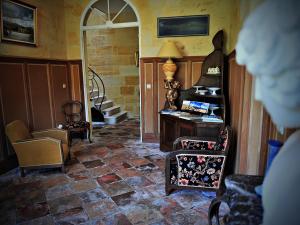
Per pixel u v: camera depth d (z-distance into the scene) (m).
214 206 1.55
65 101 4.57
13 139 2.98
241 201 1.19
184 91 4.07
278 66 0.60
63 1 4.41
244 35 0.66
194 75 4.09
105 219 2.16
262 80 0.66
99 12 4.51
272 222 0.69
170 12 4.01
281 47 0.59
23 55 3.54
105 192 2.65
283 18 0.59
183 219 2.14
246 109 2.19
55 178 3.02
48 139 3.00
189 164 2.39
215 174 2.36
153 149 4.11
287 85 0.60
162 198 2.51
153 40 4.16
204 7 3.87
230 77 3.34
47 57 4.06
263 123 1.75
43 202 2.46
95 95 6.56
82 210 2.31
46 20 3.98
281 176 0.69
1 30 3.11
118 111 6.84
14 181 2.95
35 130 3.84
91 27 4.41
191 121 3.30
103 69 6.92
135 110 7.02
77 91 4.69
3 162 3.19
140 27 4.17
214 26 3.88
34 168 3.07
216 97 3.54
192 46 4.02
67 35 4.53
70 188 2.75
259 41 0.62
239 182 1.34
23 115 3.58
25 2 3.48
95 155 3.83
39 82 3.90
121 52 6.77
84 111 4.74
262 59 0.61
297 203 0.64
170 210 2.29
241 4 2.52
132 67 6.82
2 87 3.18
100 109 6.30
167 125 3.83
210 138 2.78
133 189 2.71
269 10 0.61
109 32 6.71
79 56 4.56
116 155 3.83
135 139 4.75
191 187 2.46
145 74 4.32
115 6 4.33
